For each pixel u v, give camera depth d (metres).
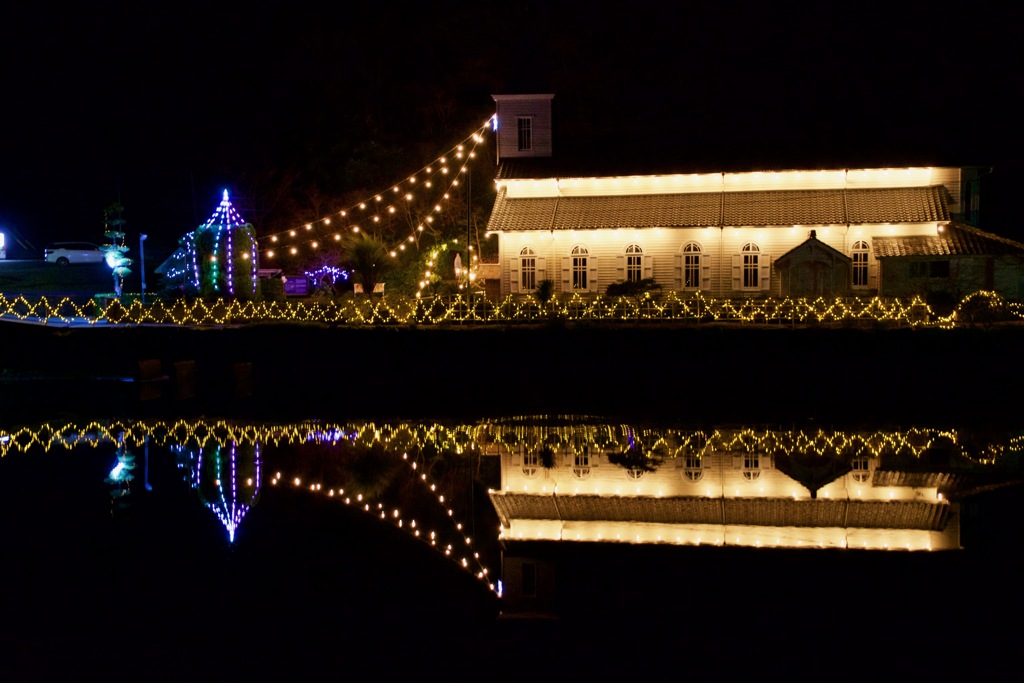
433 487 24.34
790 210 45.84
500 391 36.84
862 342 34.81
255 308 43.09
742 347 35.44
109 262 55.28
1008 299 41.97
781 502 22.91
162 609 16.38
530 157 51.69
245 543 19.72
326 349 38.47
